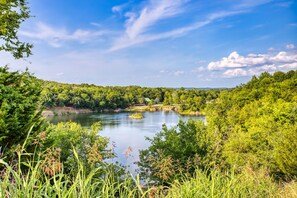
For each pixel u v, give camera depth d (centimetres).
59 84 15200
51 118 8869
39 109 1054
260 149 2909
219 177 401
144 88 19950
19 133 893
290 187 497
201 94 16250
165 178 463
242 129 4819
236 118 5306
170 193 352
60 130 1410
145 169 1227
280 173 2077
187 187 343
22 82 1037
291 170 1888
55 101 11400
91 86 18162
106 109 13662
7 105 875
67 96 12044
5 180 212
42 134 555
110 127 6419
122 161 1966
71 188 233
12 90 938
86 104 12619
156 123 7450
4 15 1074
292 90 6122
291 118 3550
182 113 12156
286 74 8262
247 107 5553
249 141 2975
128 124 7138
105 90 15225
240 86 9112
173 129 1719
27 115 958
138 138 4700
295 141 1958
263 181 512
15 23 1141
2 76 934
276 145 2592
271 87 6788
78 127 1563
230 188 383
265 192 477
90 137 1413
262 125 3516
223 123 4928
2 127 821
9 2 1076
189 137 1658
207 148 1509
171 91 19238
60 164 302
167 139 1616
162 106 15925
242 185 433
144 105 17262
